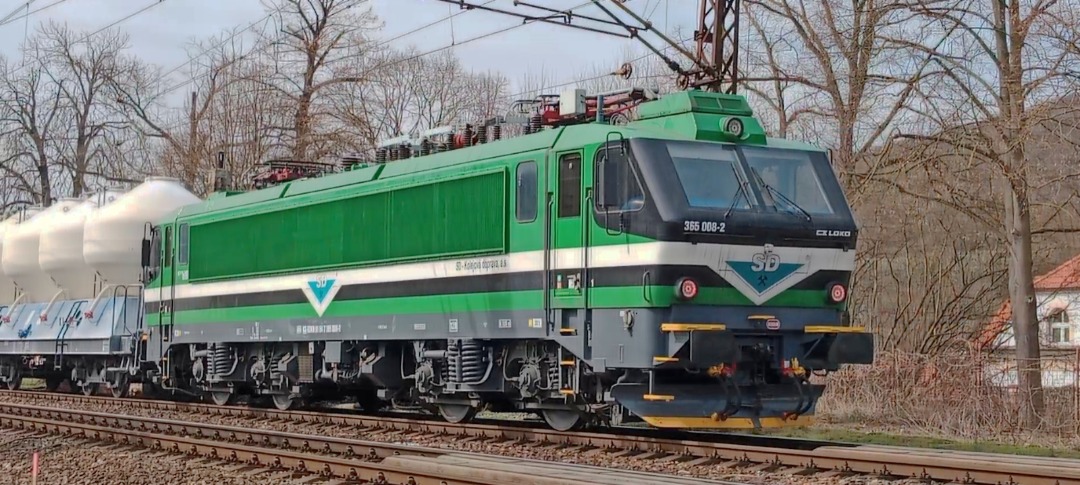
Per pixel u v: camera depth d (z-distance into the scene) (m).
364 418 18.97
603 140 14.71
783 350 14.88
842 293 15.27
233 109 44.38
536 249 15.62
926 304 29.17
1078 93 20.77
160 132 53.16
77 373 28.97
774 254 14.70
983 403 19.97
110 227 26.97
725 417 14.52
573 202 15.12
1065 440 18.45
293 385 21.30
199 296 23.47
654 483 11.05
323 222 19.92
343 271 19.33
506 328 16.05
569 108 17.03
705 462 13.77
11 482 13.62
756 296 14.55
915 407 20.44
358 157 21.92
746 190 14.75
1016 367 20.44
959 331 28.72
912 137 23.17
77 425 17.88
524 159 15.91
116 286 26.77
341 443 15.16
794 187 15.22
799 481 12.59
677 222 13.99
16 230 30.52
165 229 24.81
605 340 14.63
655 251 14.01
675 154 14.51
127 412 23.08
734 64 24.59
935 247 28.98
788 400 14.88
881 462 12.93
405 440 16.81
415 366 18.59
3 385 32.56
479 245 16.55
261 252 21.55
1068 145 21.27
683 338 13.98
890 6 22.73
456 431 17.25
